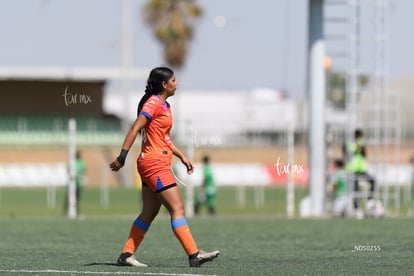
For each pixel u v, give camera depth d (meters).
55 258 33.47
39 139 122.38
